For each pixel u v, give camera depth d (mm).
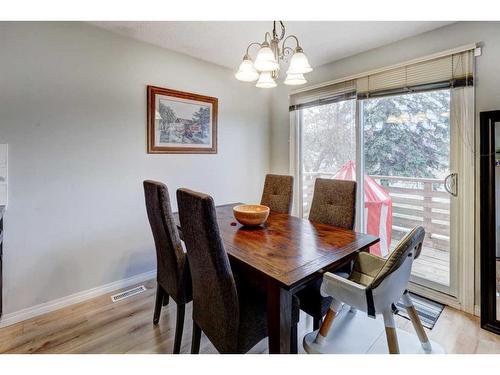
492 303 1889
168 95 2709
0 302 1855
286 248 1492
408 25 2168
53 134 2088
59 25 2076
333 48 2619
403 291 1389
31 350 1667
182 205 1303
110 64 2342
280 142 3676
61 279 2176
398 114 2545
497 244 1898
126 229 2518
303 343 1719
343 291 1310
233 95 3312
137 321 1985
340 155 3027
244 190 3514
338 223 2057
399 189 2604
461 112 2096
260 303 1346
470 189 2070
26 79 1957
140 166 2574
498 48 1919
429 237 2475
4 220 1915
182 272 1616
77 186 2223
